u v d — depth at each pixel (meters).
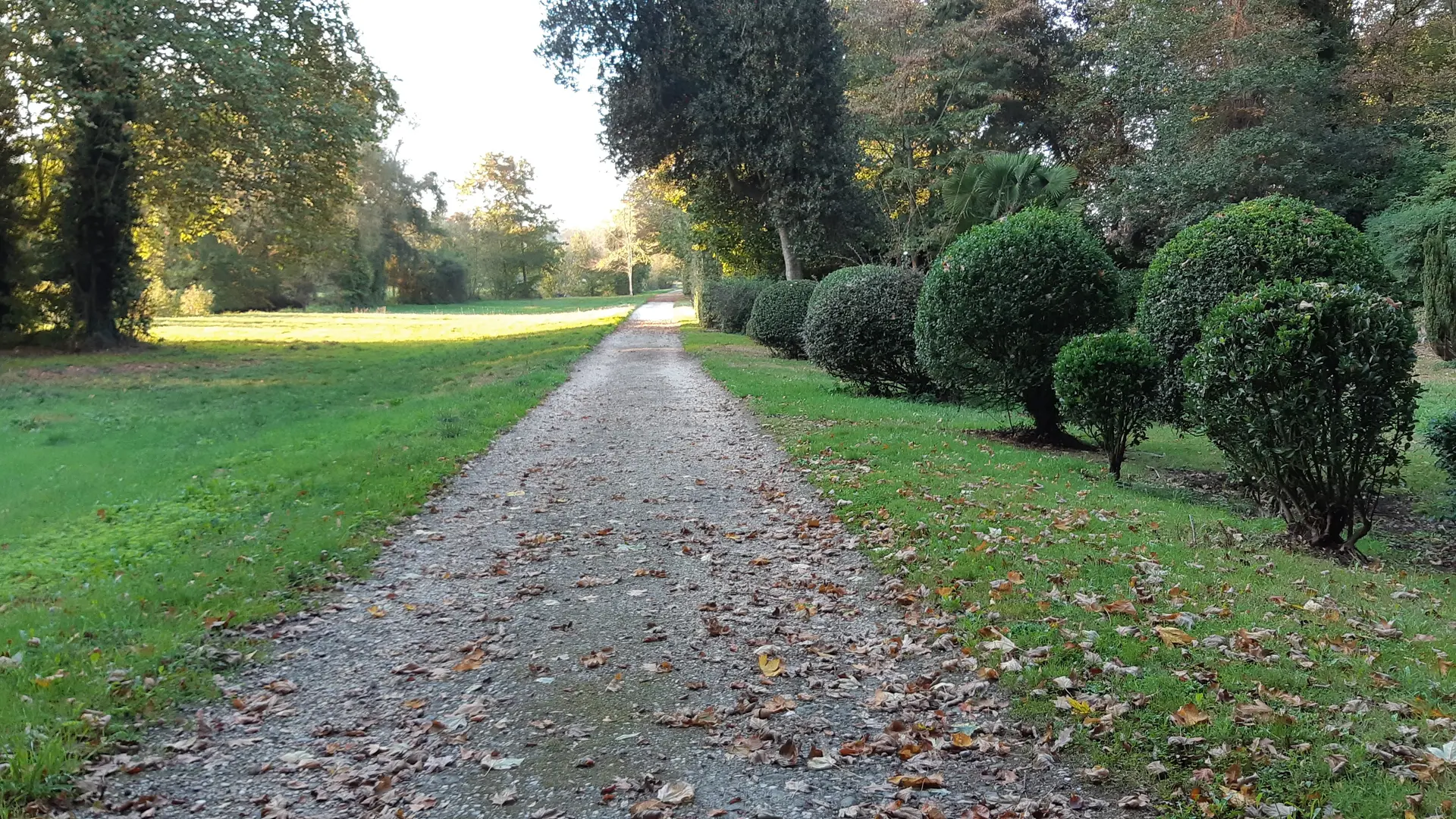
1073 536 6.29
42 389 17.81
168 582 5.49
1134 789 3.14
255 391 17.81
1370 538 7.11
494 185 95.25
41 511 8.00
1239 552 6.10
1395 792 2.93
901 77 30.25
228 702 4.07
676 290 123.81
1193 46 24.78
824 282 15.88
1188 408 7.36
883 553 6.09
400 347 30.75
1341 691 3.73
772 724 3.72
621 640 4.76
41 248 26.11
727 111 25.70
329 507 7.53
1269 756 3.21
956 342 11.29
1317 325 5.96
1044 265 10.78
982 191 22.39
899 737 3.57
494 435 11.52
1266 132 22.69
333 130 25.44
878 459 9.12
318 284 67.62
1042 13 32.91
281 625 5.05
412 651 4.67
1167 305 9.07
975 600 5.02
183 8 23.03
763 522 7.18
